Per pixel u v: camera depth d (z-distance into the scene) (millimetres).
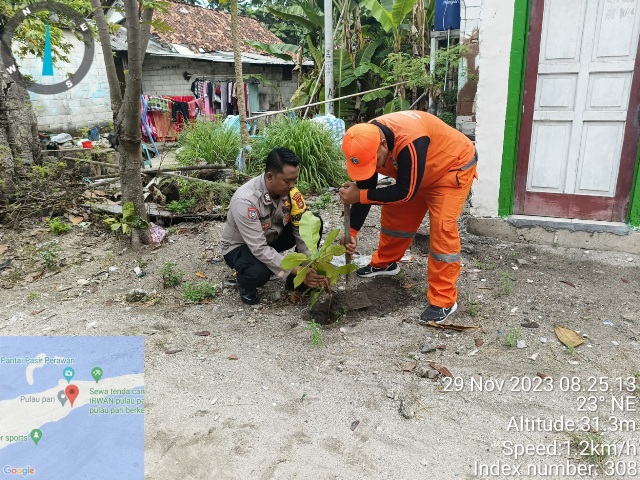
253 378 2881
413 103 10516
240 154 6910
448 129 3166
